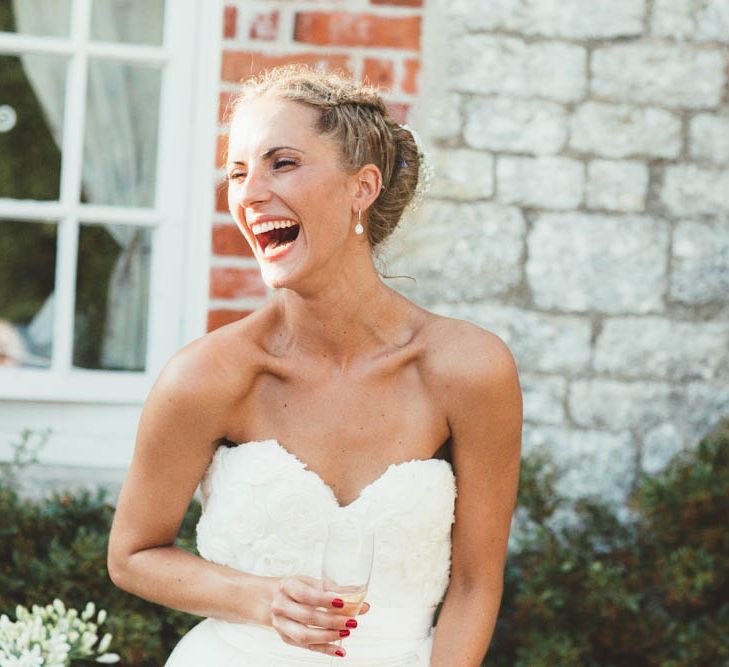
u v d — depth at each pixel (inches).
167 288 169.2
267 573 96.7
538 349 171.8
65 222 169.0
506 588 163.8
